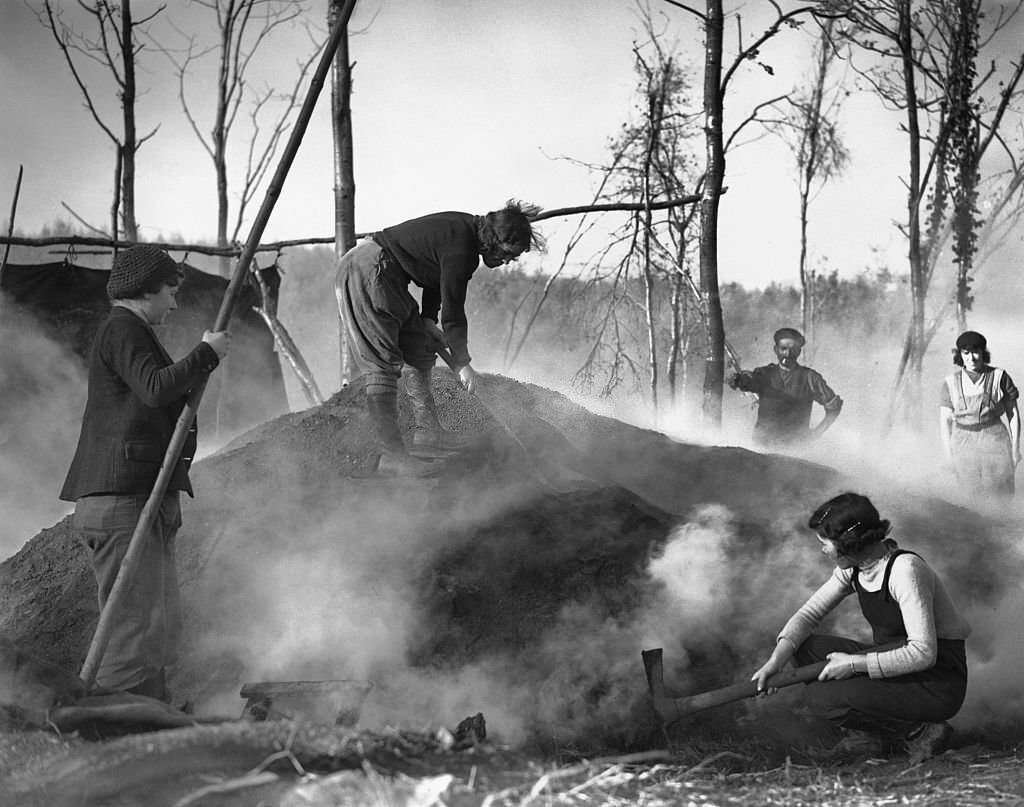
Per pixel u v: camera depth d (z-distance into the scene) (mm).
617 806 3295
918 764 4363
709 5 10844
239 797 3219
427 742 3455
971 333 8594
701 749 4738
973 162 12047
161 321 4652
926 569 4531
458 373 5379
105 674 4352
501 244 5316
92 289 11328
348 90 10023
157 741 3189
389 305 5395
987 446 8484
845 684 4539
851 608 5371
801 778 4160
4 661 3877
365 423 6168
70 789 3137
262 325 12070
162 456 4512
